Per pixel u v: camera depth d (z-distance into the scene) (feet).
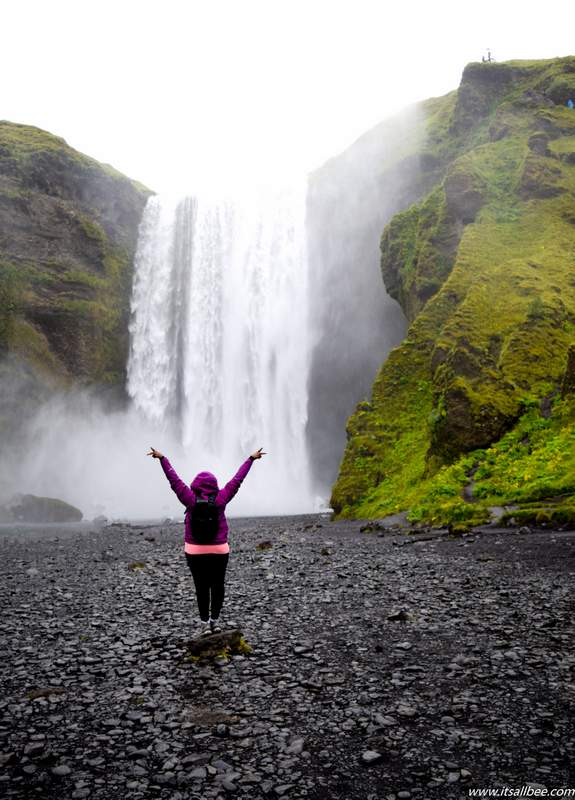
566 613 27.99
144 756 15.07
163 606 32.89
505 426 83.41
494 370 90.99
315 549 57.98
